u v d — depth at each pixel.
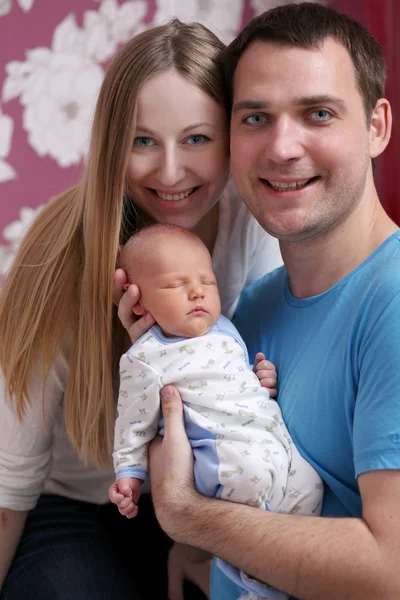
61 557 1.50
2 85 2.40
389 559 1.00
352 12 2.17
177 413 1.23
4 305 1.44
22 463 1.47
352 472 1.18
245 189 1.24
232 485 1.15
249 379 1.25
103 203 1.31
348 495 1.18
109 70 1.32
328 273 1.24
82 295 1.36
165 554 1.66
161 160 1.30
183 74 1.26
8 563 1.53
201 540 1.13
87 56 2.41
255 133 1.21
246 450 1.16
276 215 1.20
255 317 1.41
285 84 1.15
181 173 1.30
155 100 1.26
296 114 1.16
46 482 1.65
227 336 1.29
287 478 1.19
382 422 1.06
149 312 1.28
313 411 1.19
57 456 1.60
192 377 1.24
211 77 1.28
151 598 1.61
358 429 1.09
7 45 2.38
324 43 1.16
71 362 1.41
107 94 1.30
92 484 1.60
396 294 1.11
